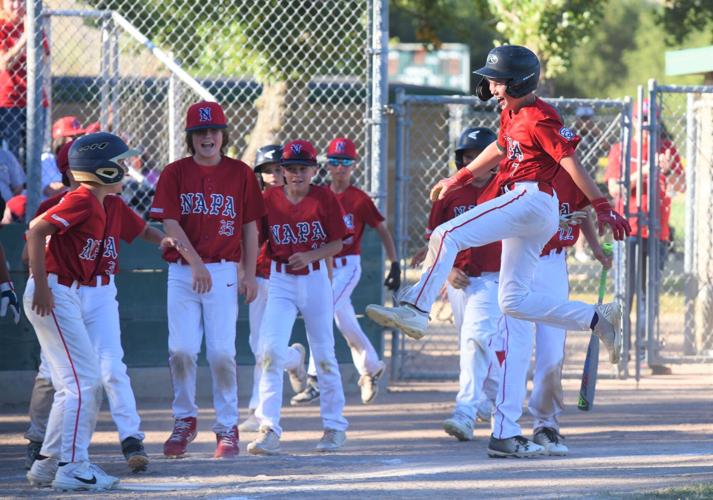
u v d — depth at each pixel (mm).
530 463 18047
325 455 19328
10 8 27453
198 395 26266
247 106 40781
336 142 24500
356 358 24844
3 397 25188
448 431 20797
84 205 16156
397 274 25469
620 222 15727
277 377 19625
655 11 56875
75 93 31703
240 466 18078
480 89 17031
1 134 27562
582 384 17844
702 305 31484
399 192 27781
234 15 30062
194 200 18859
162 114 30750
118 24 27781
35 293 15992
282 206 19719
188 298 19047
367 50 27188
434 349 32719
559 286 19062
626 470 16906
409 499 14586
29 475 16469
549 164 16188
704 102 31391
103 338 17094
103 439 21312
